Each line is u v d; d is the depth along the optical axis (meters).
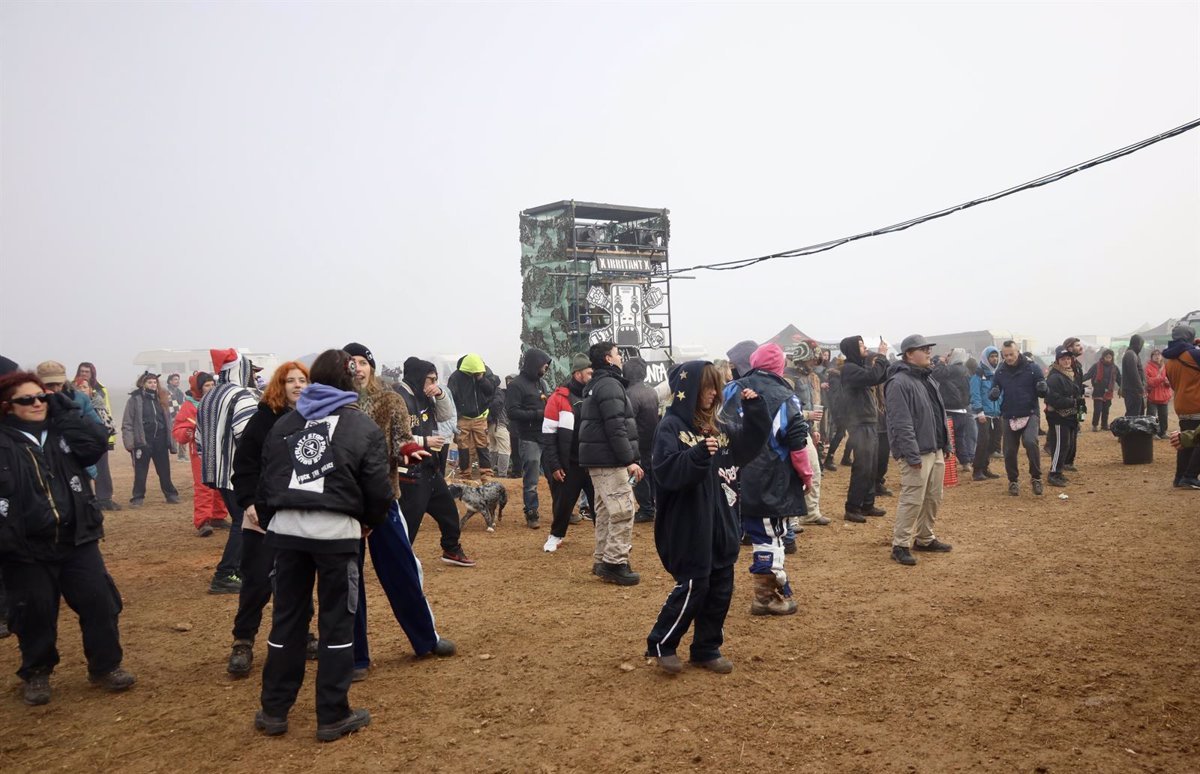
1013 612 6.34
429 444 5.72
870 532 9.76
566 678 5.26
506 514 12.06
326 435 4.45
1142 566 7.52
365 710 4.64
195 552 9.97
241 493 5.35
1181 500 10.64
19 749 4.40
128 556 9.77
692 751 4.18
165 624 6.79
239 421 7.24
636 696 4.93
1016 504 11.17
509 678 5.28
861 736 4.31
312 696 5.10
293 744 4.38
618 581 7.76
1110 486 12.14
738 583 7.61
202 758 4.24
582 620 6.56
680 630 5.16
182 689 5.28
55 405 5.12
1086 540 8.70
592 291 23.25
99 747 4.41
